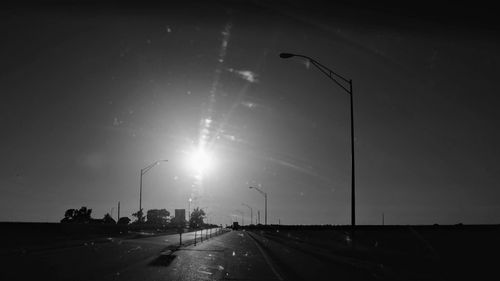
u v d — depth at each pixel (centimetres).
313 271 2186
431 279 1803
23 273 1962
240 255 3234
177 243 4891
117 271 2109
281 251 3634
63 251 3384
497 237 6125
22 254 3053
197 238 6544
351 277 1936
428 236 6512
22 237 4803
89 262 2530
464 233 7700
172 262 2630
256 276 2014
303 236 7212
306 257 3008
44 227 5400
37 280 1741
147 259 2802
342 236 7050
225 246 4416
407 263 2359
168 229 12275
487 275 1823
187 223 14462
